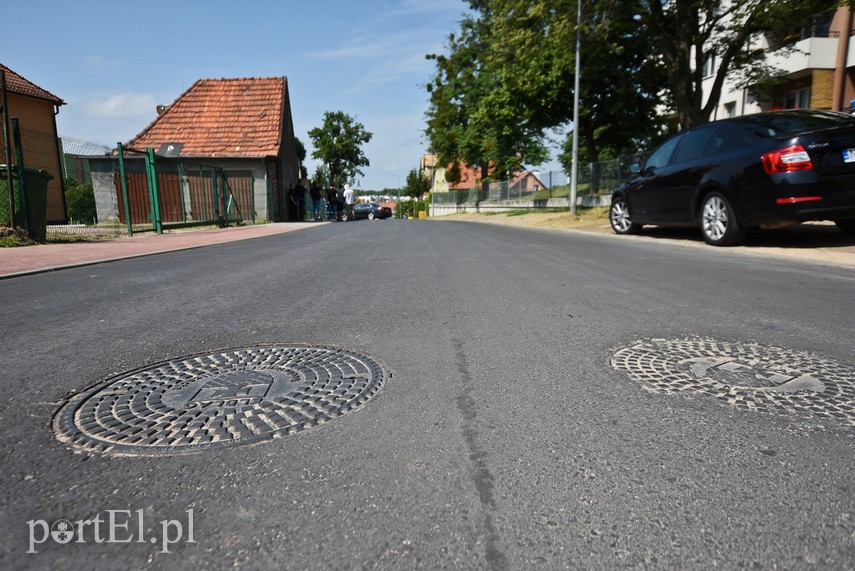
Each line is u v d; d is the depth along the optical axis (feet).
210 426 6.59
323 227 56.08
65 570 4.17
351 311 13.06
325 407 7.16
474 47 115.14
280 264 22.62
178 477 5.46
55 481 5.42
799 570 4.07
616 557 4.23
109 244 32.65
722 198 24.48
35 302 14.61
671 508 4.87
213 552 4.35
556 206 88.94
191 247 30.68
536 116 76.64
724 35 52.70
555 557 4.24
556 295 14.61
